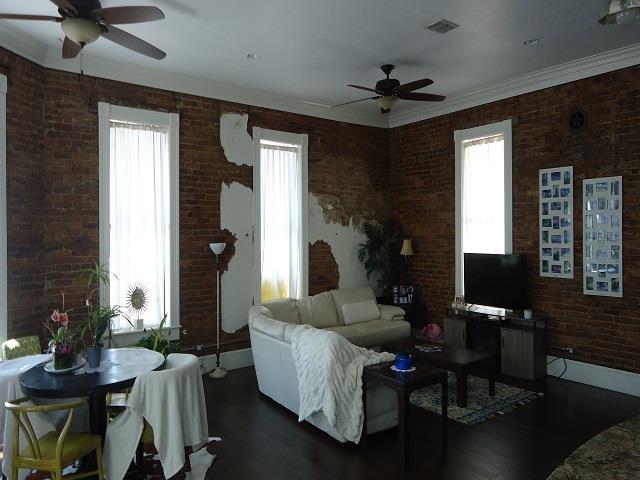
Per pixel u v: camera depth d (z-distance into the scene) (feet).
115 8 9.29
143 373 9.06
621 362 15.11
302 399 11.73
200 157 17.65
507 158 18.20
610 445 4.34
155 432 8.90
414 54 14.98
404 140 22.61
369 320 19.76
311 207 20.80
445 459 10.69
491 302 18.20
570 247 16.33
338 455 10.95
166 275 16.87
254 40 13.79
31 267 13.98
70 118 14.92
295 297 20.24
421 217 21.83
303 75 16.89
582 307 16.06
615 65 15.10
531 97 17.48
